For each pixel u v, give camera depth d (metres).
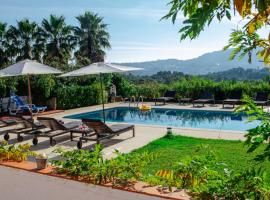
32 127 10.84
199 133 10.90
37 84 18.05
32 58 31.42
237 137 10.02
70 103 19.23
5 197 4.48
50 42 31.50
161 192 4.20
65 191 4.58
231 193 3.31
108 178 4.85
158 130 11.74
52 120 9.99
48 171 5.46
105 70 11.73
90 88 20.42
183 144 9.23
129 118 17.34
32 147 9.52
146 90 22.27
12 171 5.59
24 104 17.20
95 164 5.02
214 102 19.83
